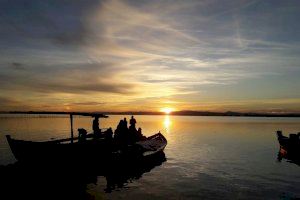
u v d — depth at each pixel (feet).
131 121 84.48
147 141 97.50
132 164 73.15
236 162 86.28
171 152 106.32
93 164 69.62
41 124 300.61
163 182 61.72
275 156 99.04
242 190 55.83
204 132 217.77
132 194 52.70
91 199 48.57
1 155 86.84
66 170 61.67
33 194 45.47
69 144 63.57
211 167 78.43
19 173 50.06
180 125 351.46
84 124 307.37
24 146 62.59
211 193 53.78
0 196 42.55
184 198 50.70
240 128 281.95
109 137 74.90
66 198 47.37
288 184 60.59
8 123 320.70
